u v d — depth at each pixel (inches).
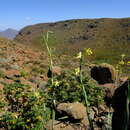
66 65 702.5
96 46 4148.6
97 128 236.1
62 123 241.0
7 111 293.0
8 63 630.5
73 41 4736.7
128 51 3257.9
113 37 4480.8
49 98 309.6
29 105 273.3
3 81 442.6
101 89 351.9
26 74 504.1
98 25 5206.7
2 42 1184.8
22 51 965.2
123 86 180.4
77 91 341.7
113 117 173.6
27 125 242.5
